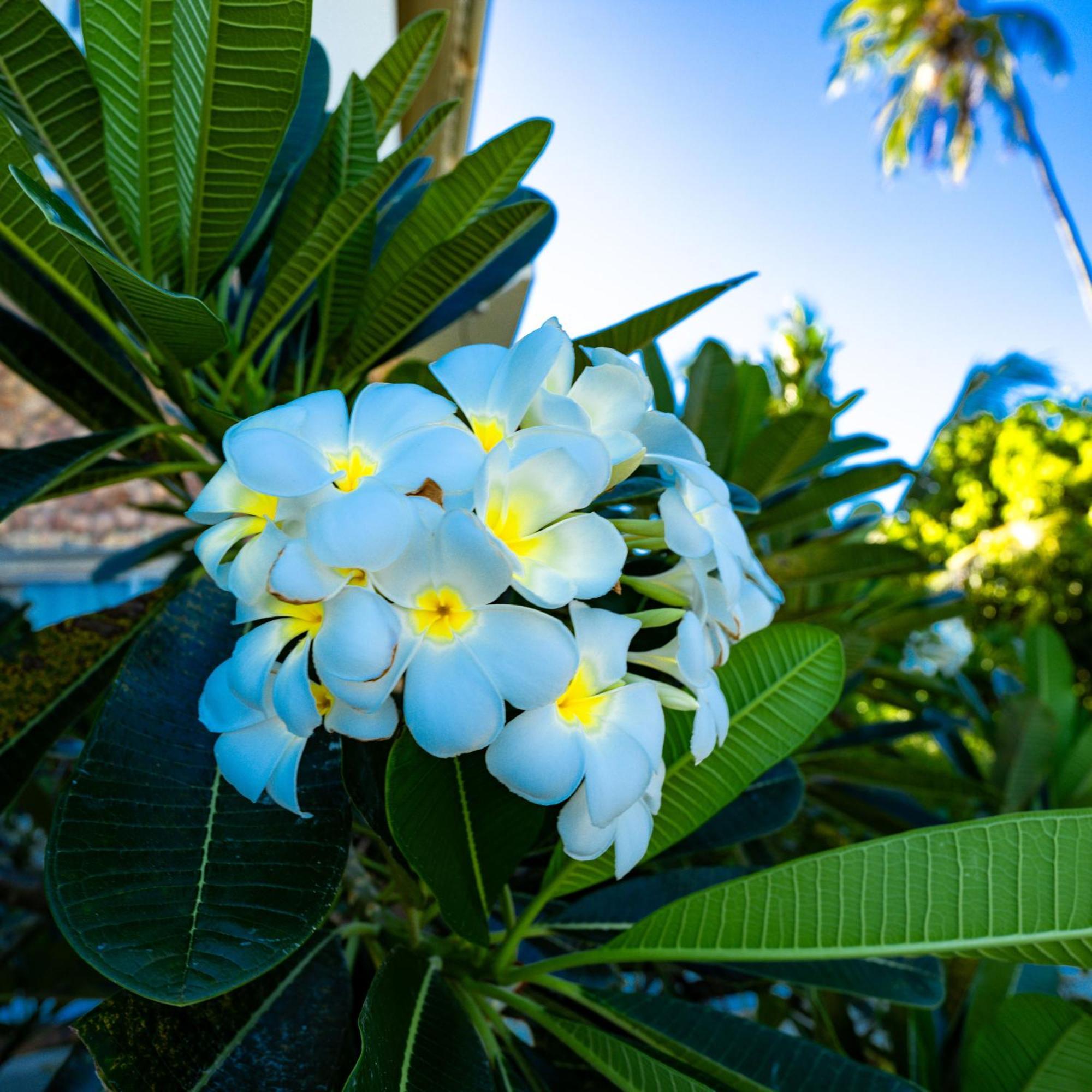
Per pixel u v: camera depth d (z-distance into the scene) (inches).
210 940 12.6
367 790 15.7
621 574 14.9
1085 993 34.6
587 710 13.4
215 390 22.9
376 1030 13.6
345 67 46.2
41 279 21.2
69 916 12.5
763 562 37.4
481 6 49.9
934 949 15.4
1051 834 15.1
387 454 13.1
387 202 26.3
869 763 39.5
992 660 79.4
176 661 16.6
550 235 26.2
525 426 14.2
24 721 18.3
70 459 17.7
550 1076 20.1
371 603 11.9
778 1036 17.6
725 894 16.6
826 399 31.0
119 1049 12.9
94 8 15.3
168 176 17.4
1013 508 150.3
